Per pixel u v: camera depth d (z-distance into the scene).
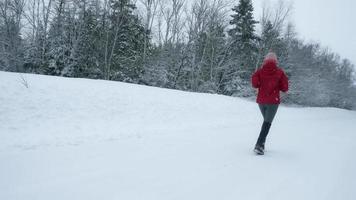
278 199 3.82
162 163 5.04
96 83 13.70
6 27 31.31
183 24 35.72
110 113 10.21
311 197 3.97
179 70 34.06
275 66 6.11
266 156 6.00
